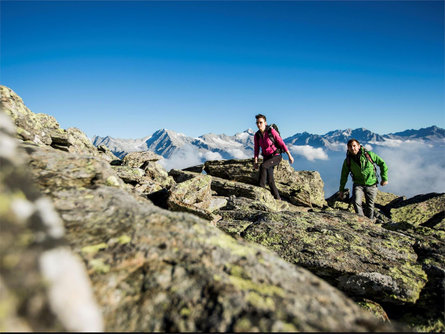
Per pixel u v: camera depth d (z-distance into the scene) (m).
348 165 11.98
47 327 1.38
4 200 1.52
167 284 2.43
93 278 2.42
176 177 19.45
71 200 3.77
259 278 2.61
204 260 2.76
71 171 4.61
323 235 7.40
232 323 2.04
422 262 6.23
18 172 1.78
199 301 2.27
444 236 8.34
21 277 1.38
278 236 7.36
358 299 5.49
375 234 7.79
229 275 2.60
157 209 3.94
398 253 6.63
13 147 1.90
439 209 17.27
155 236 3.06
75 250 2.72
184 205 6.97
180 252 2.86
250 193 15.65
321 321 2.12
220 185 17.00
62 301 1.46
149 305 2.22
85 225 3.22
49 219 1.73
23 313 1.33
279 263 3.00
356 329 2.07
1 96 10.13
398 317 5.02
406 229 9.42
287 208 17.34
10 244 1.43
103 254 2.73
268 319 2.07
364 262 6.09
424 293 5.16
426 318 4.70
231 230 8.00
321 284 2.74
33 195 1.77
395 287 5.15
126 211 3.61
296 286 2.60
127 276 2.51
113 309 2.18
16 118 10.03
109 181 4.74
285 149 15.45
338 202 20.22
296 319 2.10
